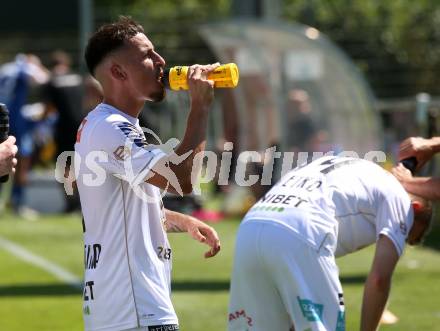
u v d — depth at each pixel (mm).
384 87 66000
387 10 68000
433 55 66062
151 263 13719
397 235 14133
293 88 45406
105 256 13656
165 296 13750
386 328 22422
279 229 14109
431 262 31516
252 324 14414
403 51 66125
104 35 13953
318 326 13836
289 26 44781
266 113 45281
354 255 32625
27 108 54188
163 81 14023
